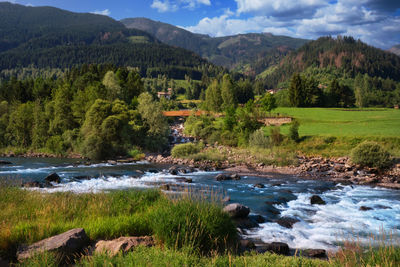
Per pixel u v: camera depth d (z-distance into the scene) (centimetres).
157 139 5284
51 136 5556
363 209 1398
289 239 972
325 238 985
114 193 1362
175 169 3042
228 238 795
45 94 9662
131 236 802
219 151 4488
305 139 4456
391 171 2700
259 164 3353
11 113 6444
